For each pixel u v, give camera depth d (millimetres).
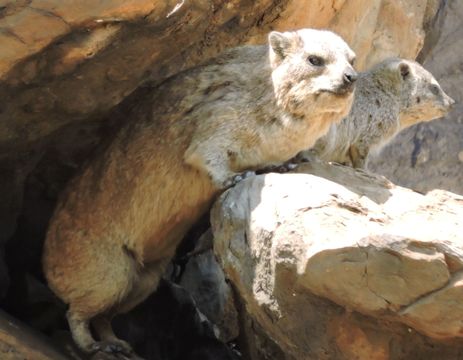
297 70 11570
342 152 14078
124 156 12281
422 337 9781
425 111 14805
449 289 9023
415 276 9102
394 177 19781
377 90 14453
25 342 11500
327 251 9281
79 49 11141
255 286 10320
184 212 12211
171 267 15297
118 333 14016
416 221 9852
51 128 12641
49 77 11500
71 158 13758
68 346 12539
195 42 12484
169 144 12008
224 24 12531
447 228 9602
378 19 16016
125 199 12250
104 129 13211
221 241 10852
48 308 13898
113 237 12344
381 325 9805
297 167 11500
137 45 11547
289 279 9859
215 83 12039
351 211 9906
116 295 12469
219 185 11648
